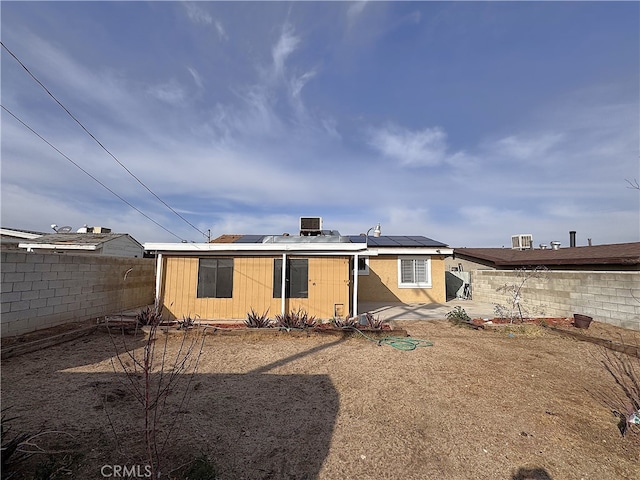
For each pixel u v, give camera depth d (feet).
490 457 9.59
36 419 11.25
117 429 10.65
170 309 31.53
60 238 53.36
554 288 34.27
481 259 59.00
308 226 48.57
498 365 18.22
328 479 8.52
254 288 32.12
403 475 8.73
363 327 26.86
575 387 15.06
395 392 14.37
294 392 14.29
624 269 36.24
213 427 11.03
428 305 44.70
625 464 9.32
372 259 49.65
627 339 23.56
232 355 20.01
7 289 21.58
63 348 20.84
